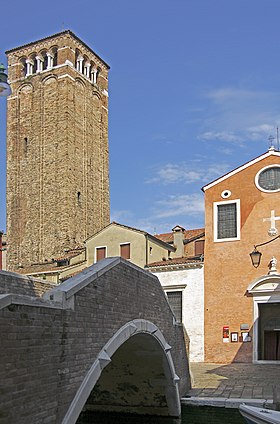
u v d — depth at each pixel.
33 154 49.31
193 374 23.39
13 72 51.88
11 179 49.88
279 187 28.22
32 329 7.93
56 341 8.73
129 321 12.84
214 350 27.84
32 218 47.97
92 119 52.22
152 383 17.62
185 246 36.59
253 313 27.38
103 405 18.77
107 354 10.84
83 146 50.06
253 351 27.02
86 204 49.19
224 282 28.36
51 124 49.12
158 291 15.95
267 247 27.81
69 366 9.16
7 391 7.20
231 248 28.59
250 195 28.73
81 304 9.81
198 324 28.47
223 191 29.42
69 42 49.91
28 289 13.86
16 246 48.22
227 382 21.14
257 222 28.30
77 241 47.16
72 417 9.05
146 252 33.16
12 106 51.34
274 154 28.62
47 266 38.28
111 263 11.69
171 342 17.33
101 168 52.47
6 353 7.19
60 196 47.12
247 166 29.12
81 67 51.69
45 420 8.24
